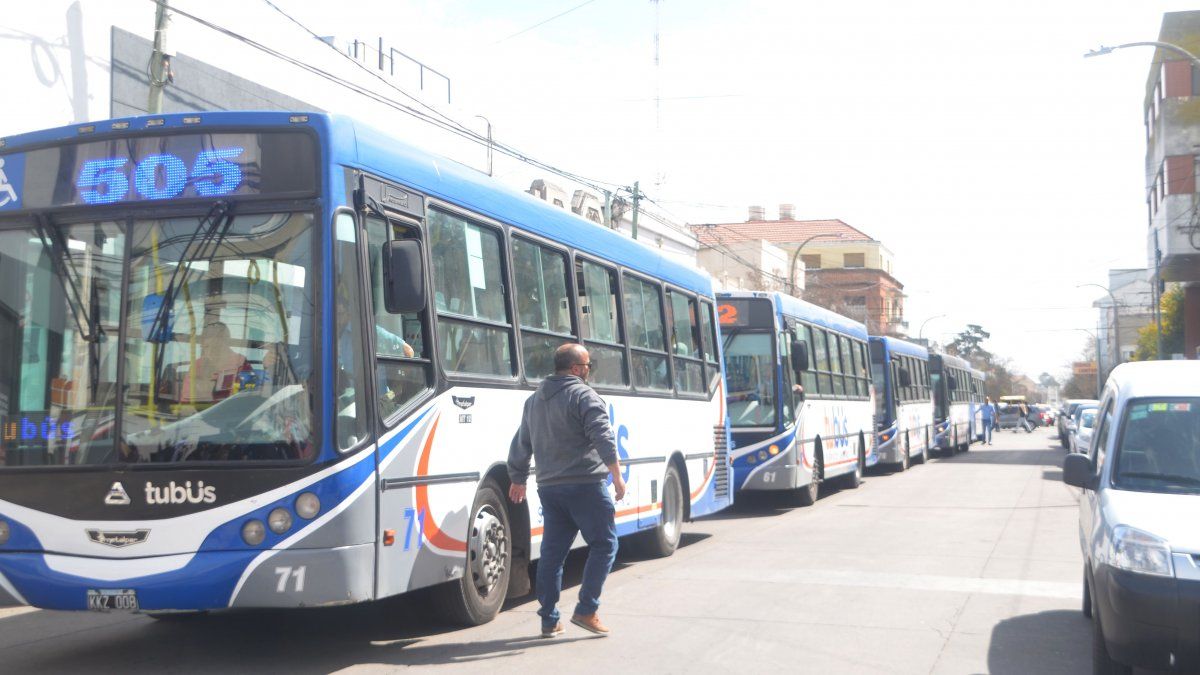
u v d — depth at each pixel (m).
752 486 17.81
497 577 8.50
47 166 6.98
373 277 7.04
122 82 14.48
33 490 6.64
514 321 8.93
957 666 7.11
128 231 6.78
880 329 80.56
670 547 12.38
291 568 6.37
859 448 23.97
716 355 14.62
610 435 7.59
